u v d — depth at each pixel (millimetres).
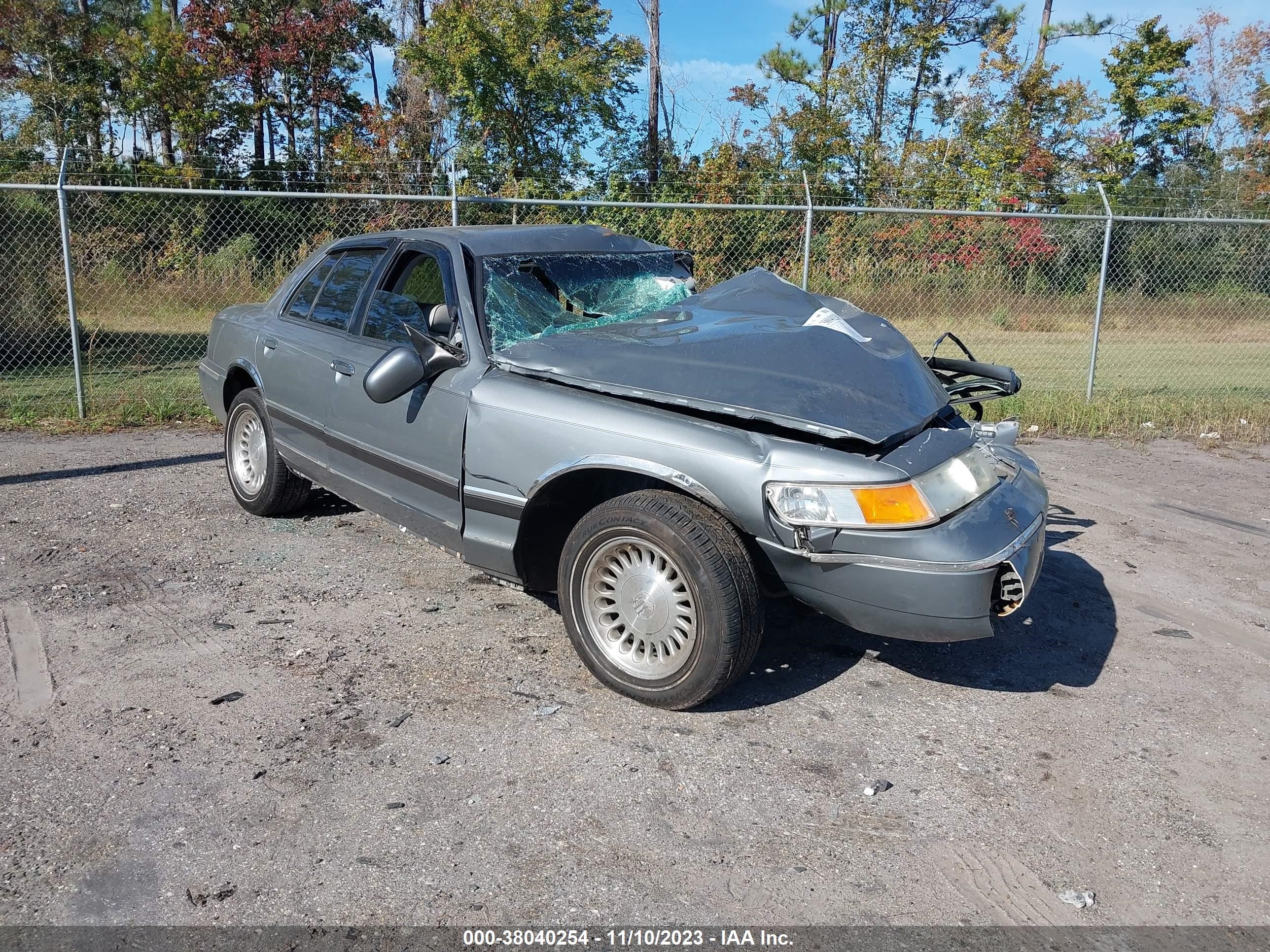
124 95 30188
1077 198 21312
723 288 4656
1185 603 4758
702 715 3518
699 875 2639
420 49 27438
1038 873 2684
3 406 8867
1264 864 2738
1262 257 14961
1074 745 3381
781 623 4383
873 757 3271
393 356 3926
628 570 3502
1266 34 31844
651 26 30984
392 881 2578
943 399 4012
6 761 3084
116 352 12219
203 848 2693
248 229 15078
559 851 2721
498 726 3389
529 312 4219
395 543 5320
